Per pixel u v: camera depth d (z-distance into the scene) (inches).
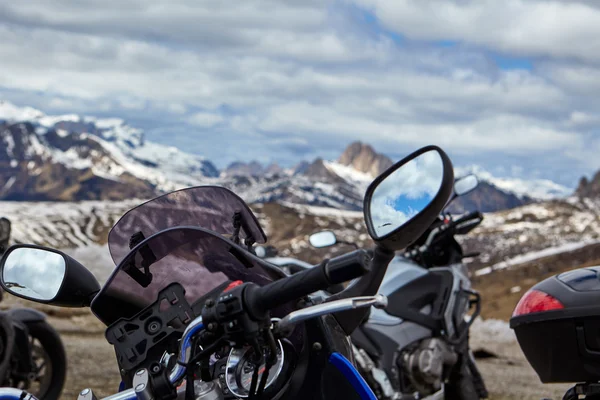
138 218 94.1
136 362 82.7
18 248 93.0
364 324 231.9
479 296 250.5
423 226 73.6
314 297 82.7
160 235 81.7
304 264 248.5
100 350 436.8
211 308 67.4
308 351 79.8
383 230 75.2
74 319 583.2
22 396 81.8
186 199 95.6
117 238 93.0
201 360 73.0
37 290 90.3
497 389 365.1
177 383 80.3
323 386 78.7
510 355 546.0
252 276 85.8
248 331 66.2
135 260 84.4
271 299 65.3
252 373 75.9
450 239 249.9
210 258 84.3
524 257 4074.8
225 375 77.5
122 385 85.0
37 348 257.8
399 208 74.3
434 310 238.5
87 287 90.7
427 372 229.9
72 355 404.8
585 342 114.7
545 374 121.4
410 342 234.4
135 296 86.9
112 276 83.7
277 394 77.3
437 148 72.9
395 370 231.3
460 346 244.1
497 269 3686.0
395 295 235.5
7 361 233.0
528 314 120.9
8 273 92.4
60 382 259.8
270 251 274.7
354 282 83.0
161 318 83.9
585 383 117.3
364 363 228.1
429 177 72.7
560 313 116.0
